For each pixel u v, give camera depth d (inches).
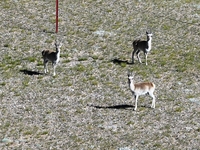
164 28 3627.0
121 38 3437.5
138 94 2493.8
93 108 2546.8
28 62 3051.2
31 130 2348.7
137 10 3922.2
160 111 2529.5
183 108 2566.4
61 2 4013.3
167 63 3095.5
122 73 2938.0
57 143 2255.2
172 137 2317.9
